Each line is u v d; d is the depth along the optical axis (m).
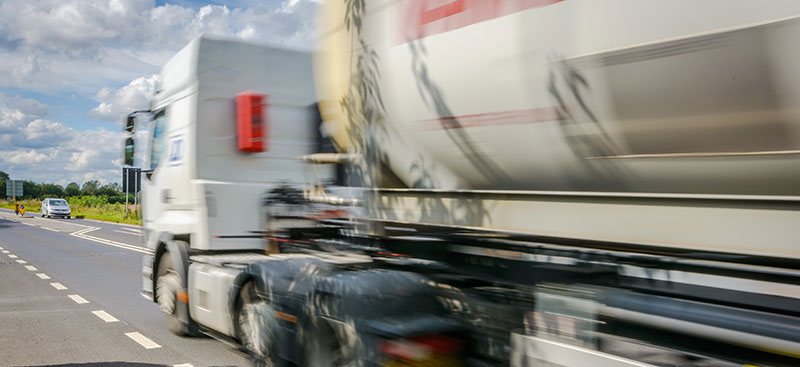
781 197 2.13
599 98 2.51
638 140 2.46
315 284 3.64
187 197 5.60
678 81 2.24
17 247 17.30
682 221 2.42
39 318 7.07
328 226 4.32
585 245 2.81
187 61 5.61
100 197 59.44
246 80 5.62
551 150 2.78
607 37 2.44
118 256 14.55
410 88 3.41
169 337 6.07
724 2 2.06
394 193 3.79
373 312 3.32
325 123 4.28
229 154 5.54
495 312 3.18
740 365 2.18
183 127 5.66
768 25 1.96
